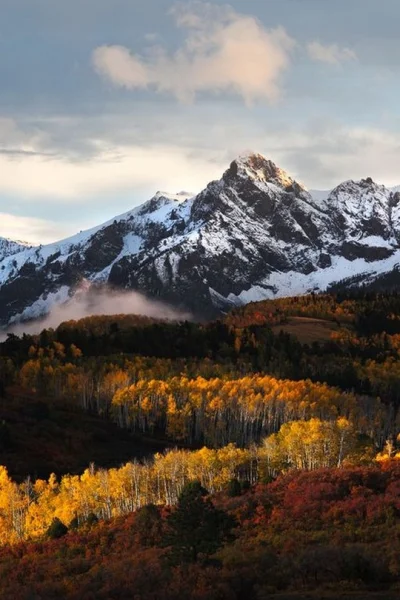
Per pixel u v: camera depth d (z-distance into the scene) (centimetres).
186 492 6938
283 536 7525
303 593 5719
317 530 7794
